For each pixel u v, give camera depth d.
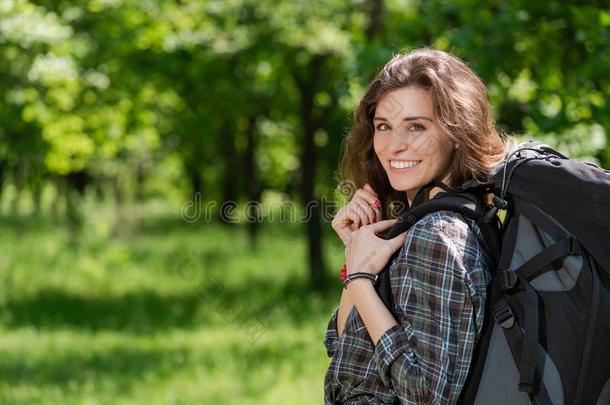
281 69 20.66
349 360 2.95
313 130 21.62
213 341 14.54
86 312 17.83
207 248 30.73
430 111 2.98
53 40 14.30
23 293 19.58
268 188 36.28
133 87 18.91
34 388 10.70
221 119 23.45
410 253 2.83
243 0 19.23
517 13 8.94
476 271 2.76
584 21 8.58
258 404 9.89
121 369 12.15
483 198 3.04
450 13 10.09
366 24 19.00
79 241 26.86
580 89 8.10
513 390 2.72
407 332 2.79
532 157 2.84
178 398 10.13
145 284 22.02
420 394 2.72
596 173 2.73
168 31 18.20
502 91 8.98
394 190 3.39
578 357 2.64
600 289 2.65
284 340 14.16
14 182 29.83
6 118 16.42
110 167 30.91
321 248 21.31
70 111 17.95
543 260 2.71
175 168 42.97
